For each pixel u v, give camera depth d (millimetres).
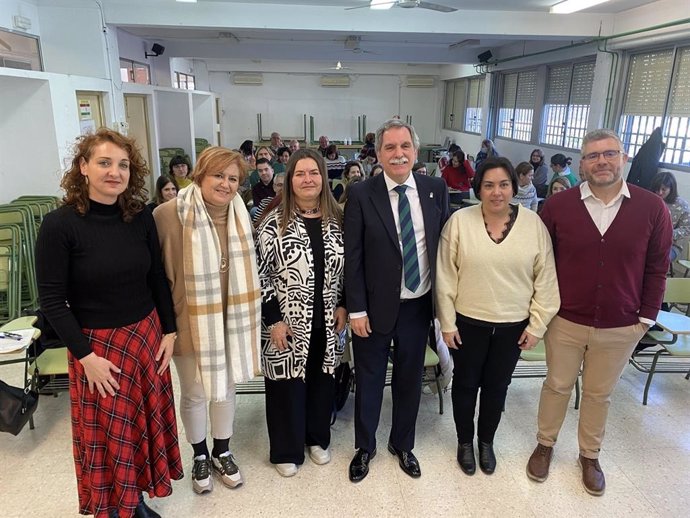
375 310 1874
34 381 2367
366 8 5969
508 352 1939
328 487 2021
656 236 1786
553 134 8156
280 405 1989
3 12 4863
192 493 1979
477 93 11570
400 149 1759
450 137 13234
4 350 2098
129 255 1503
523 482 2066
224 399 1784
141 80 8328
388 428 2422
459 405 2088
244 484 2035
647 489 2027
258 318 1806
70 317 1458
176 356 1815
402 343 1946
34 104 4449
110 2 5676
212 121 11078
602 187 1749
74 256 1442
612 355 1894
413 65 13508
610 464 2174
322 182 1844
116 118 6055
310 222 1861
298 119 13742
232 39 8336
